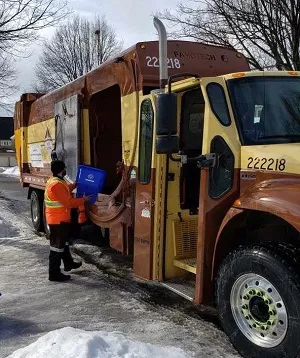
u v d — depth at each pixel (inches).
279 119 192.7
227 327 179.8
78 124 328.5
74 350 158.9
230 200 185.3
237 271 173.9
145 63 256.4
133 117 259.3
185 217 232.1
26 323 209.9
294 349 154.8
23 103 474.6
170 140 187.8
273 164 172.1
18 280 275.6
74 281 274.2
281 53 526.6
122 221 267.3
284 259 159.3
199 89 212.7
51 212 271.9
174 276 230.1
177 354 169.9
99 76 307.4
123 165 269.4
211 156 189.5
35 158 445.4
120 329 202.5
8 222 478.3
